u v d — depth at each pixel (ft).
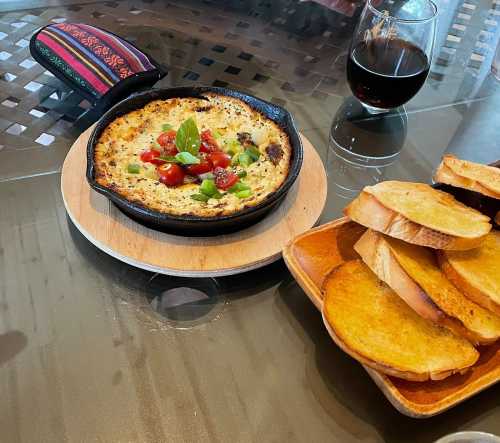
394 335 1.00
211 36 1.82
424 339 1.00
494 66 1.85
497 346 1.04
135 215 1.18
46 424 0.93
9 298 1.09
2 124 1.43
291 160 1.31
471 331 0.97
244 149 1.38
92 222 1.20
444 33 2.01
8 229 1.20
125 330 1.07
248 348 1.07
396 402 0.94
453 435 0.90
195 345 1.06
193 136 1.29
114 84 1.48
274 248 1.19
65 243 1.20
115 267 1.17
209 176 1.30
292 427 0.97
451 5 2.16
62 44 1.53
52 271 1.15
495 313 1.02
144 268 1.15
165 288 1.15
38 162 1.34
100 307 1.10
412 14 1.62
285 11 1.98
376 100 1.48
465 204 1.24
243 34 1.85
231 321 1.11
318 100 1.64
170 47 1.76
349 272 1.10
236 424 0.96
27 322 1.06
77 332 1.06
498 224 1.19
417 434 0.98
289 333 1.10
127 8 1.90
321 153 1.48
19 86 1.55
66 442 0.92
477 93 1.75
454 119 1.64
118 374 1.01
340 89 1.69
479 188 1.15
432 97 1.72
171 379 1.01
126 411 0.96
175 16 1.89
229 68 1.70
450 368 0.95
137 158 1.33
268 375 1.03
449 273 1.06
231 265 1.15
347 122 1.58
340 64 1.79
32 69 1.60
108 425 0.94
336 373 1.05
